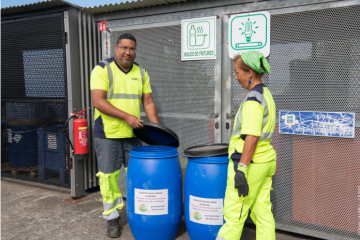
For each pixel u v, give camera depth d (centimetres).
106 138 273
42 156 402
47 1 333
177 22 314
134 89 279
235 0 281
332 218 260
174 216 250
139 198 242
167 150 262
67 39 347
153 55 334
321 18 252
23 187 411
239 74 205
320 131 255
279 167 278
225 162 233
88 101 374
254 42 278
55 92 379
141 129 271
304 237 276
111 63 270
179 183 253
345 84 247
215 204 235
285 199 279
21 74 408
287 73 268
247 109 190
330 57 251
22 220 308
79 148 337
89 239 269
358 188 247
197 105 312
